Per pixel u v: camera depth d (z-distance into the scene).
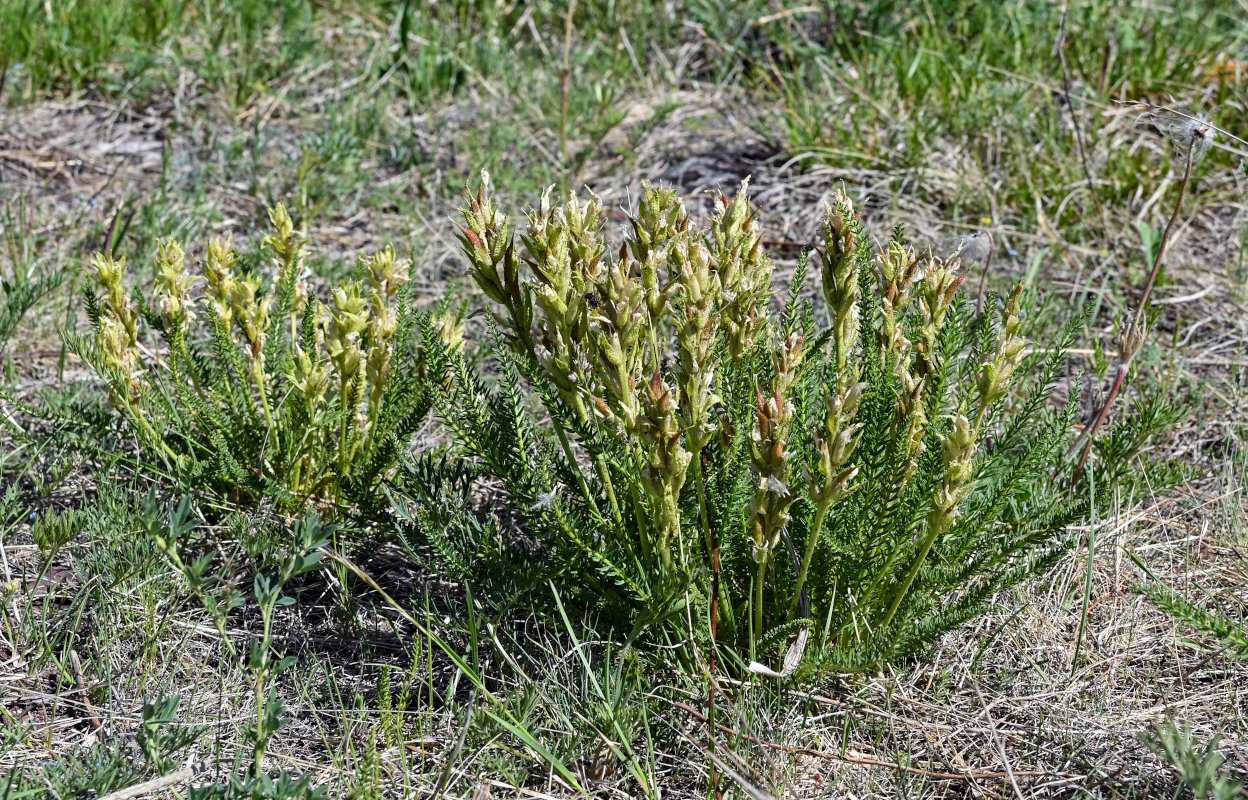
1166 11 5.57
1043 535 2.36
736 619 2.43
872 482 2.29
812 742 2.28
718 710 2.28
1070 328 2.57
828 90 5.18
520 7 6.23
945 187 4.62
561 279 2.04
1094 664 2.48
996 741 2.29
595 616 2.49
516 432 2.49
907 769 2.20
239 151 4.82
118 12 5.70
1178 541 2.86
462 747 2.16
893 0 5.65
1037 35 5.32
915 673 2.43
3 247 4.14
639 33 5.93
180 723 2.24
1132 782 2.18
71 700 2.33
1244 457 3.12
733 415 2.33
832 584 2.37
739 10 5.93
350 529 2.63
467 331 3.84
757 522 2.09
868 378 2.46
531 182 4.73
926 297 2.34
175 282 2.81
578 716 2.21
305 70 5.69
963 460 2.06
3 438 3.17
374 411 2.78
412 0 6.18
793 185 4.73
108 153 5.01
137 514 2.47
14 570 2.67
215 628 2.52
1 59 5.38
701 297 1.97
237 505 2.82
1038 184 4.57
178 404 3.03
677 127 5.25
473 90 5.61
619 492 2.46
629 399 2.07
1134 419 2.80
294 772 2.17
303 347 2.90
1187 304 3.99
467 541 2.46
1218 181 4.59
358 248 4.43
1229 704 2.37
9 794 1.95
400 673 2.45
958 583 2.40
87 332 3.72
